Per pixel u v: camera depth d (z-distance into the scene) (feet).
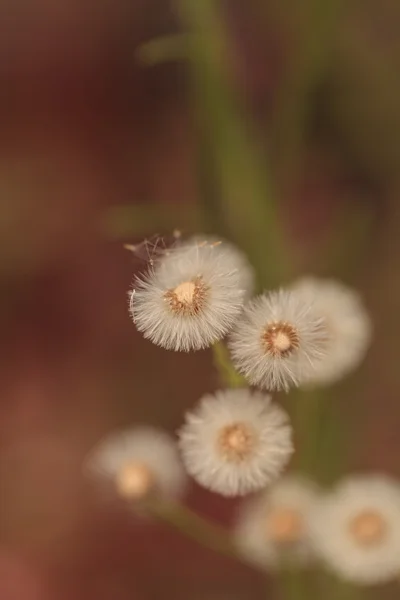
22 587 1.40
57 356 1.48
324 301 0.91
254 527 0.92
